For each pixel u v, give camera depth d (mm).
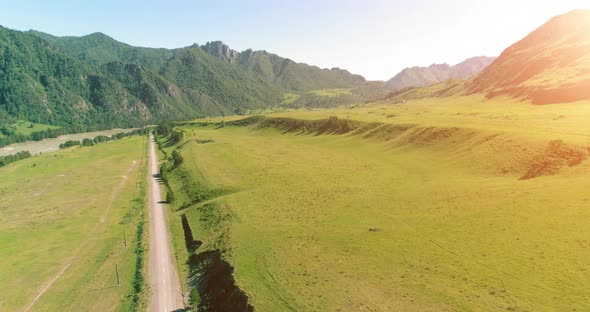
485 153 101938
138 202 118438
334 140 188875
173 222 98000
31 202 121688
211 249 72375
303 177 117250
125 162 191375
